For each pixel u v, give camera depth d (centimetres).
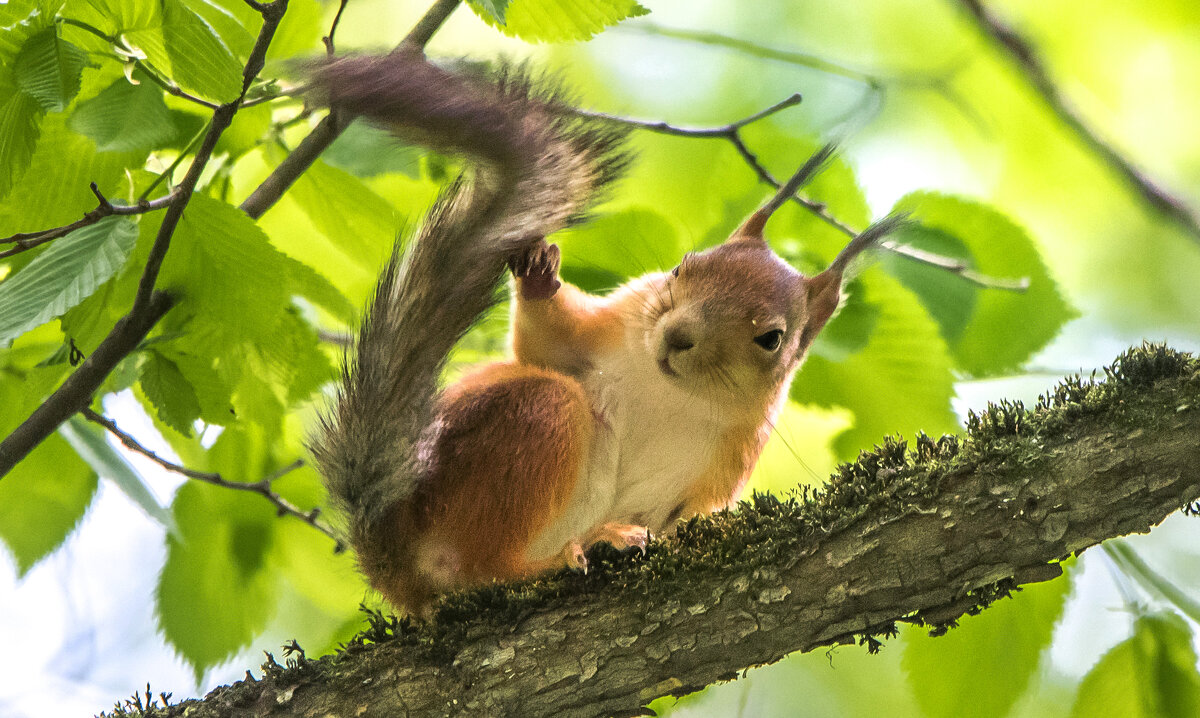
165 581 1032
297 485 1057
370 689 636
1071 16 1538
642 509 838
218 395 781
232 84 619
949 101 1459
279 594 1096
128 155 760
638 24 1083
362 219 904
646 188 1228
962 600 640
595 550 684
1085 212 1591
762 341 831
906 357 988
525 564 734
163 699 652
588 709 639
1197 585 1111
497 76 732
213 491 1043
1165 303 1559
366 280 1083
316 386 846
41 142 733
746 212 1141
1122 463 630
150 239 721
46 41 584
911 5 1584
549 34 842
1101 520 630
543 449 734
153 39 615
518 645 641
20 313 603
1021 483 635
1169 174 1566
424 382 735
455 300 737
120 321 680
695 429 835
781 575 643
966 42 1555
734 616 639
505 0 627
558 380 770
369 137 886
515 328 824
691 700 991
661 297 847
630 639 640
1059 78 1552
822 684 1305
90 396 688
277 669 654
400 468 724
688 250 1063
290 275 769
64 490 987
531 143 719
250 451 1060
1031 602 842
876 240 948
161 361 770
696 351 806
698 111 1532
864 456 684
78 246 639
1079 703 805
